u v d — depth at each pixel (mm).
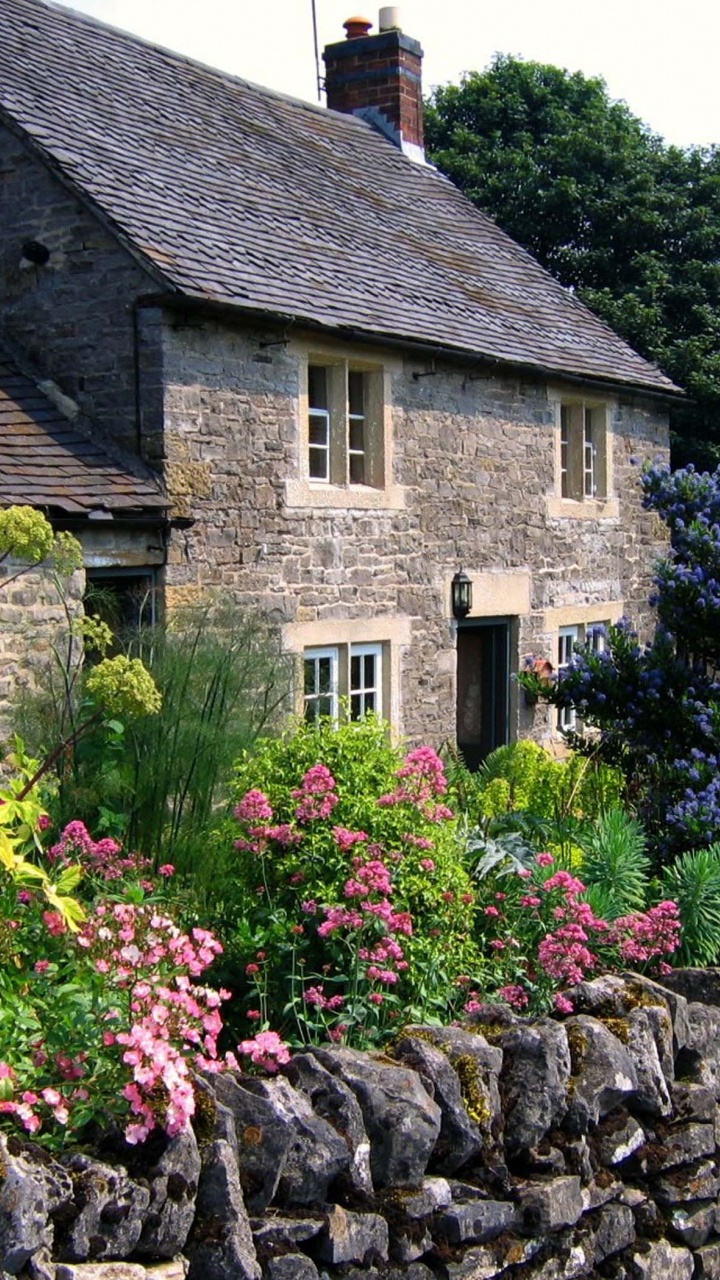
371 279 12359
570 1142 4789
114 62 12906
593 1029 4988
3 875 4281
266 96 15336
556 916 5871
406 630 12219
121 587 9711
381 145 16922
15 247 10406
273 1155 3934
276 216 12156
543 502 14234
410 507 12227
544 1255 4641
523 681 8898
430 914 5586
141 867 6004
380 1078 4340
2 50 11406
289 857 5465
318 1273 3980
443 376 12617
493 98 25562
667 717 8297
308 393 11453
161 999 3885
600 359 15172
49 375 10312
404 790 5762
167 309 9758
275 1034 4230
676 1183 5199
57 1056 3727
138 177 10836
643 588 16297
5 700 8289
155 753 6727
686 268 23141
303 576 11016
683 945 6574
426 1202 4293
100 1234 3467
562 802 8680
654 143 25969
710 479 8922
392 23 17344
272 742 6238
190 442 9961
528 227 23859
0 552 5238
